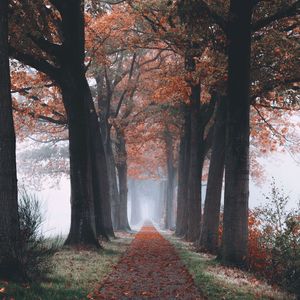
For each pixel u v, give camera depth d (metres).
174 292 10.54
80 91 19.92
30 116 29.69
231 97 15.32
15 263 9.95
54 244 13.27
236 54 15.24
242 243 15.29
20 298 8.27
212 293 10.09
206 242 22.09
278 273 13.32
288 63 17.92
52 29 21.34
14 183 10.26
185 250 21.98
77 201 20.28
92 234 20.30
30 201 10.97
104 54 26.92
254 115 30.41
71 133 20.20
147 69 37.84
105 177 29.41
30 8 16.48
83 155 20.30
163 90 23.33
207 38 18.70
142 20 25.16
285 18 18.44
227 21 15.52
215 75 18.81
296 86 19.17
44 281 10.45
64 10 19.17
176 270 14.36
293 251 12.72
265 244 14.33
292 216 13.27
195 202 28.47
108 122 37.03
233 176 15.28
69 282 10.66
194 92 27.22
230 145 15.34
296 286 12.09
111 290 10.62
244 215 15.30
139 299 9.66
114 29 26.27
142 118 37.91
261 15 18.06
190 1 15.66
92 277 11.81
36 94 27.03
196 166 28.27
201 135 28.08
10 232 10.06
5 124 10.22
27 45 17.30
